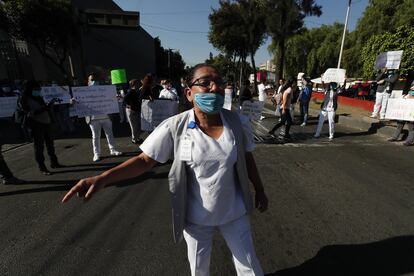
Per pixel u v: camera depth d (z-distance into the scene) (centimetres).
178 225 163
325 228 322
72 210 370
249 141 172
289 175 498
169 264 261
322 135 862
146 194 417
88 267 257
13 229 324
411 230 317
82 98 552
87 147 716
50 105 524
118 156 625
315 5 2183
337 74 768
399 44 1074
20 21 1393
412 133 716
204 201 158
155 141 156
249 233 172
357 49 2419
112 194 419
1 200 403
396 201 393
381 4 2156
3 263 264
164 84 941
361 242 294
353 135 861
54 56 2158
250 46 3056
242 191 166
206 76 149
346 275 246
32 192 431
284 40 2347
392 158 608
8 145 764
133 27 1184
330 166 552
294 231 316
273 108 1634
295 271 251
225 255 274
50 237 307
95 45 2823
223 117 160
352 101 1552
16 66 1767
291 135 855
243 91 914
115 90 593
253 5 2812
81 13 1158
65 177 496
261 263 262
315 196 409
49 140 530
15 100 793
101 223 336
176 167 155
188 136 151
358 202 389
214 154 149
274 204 382
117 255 274
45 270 254
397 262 262
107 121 602
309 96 1026
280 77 2405
